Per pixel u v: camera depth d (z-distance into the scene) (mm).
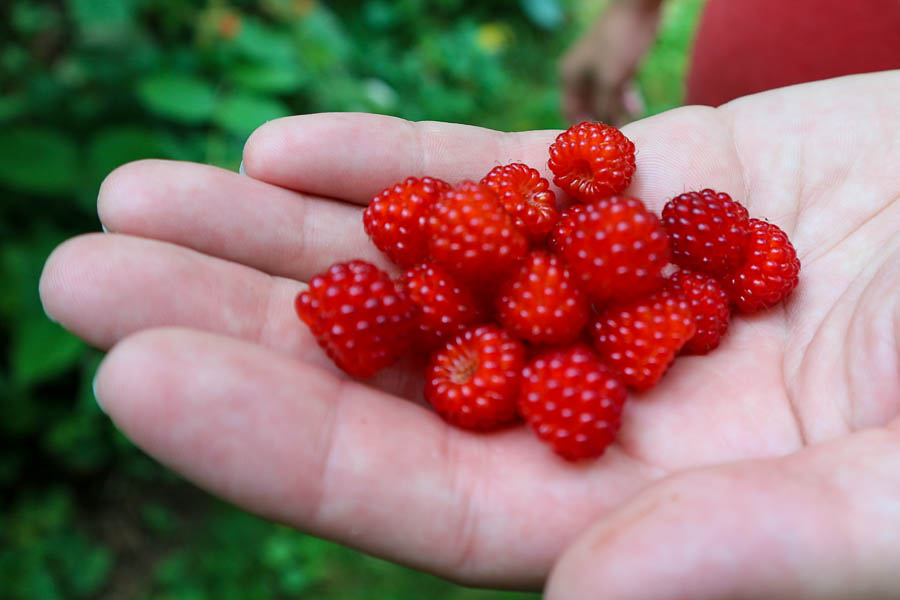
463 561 126
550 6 402
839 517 109
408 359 149
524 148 177
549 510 126
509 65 388
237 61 254
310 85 285
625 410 139
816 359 138
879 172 160
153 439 118
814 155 167
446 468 127
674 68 405
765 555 107
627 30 252
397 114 323
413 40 360
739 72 214
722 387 142
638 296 141
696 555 107
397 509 123
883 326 127
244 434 119
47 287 131
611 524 110
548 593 110
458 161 170
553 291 139
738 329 154
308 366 127
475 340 140
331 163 158
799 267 153
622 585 106
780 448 133
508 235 142
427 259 151
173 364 117
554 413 130
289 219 156
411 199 152
